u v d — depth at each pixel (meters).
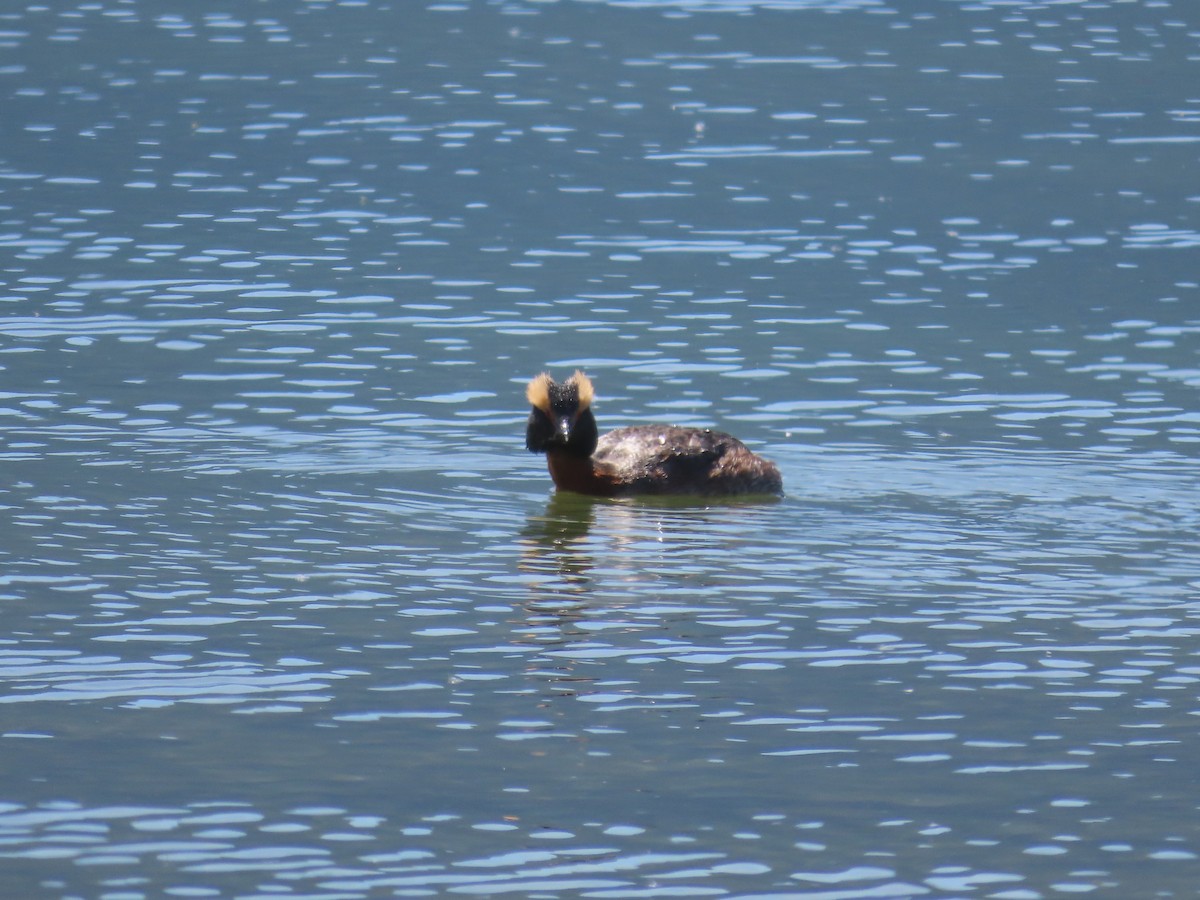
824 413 26.64
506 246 37.84
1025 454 24.44
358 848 13.44
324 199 41.75
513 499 22.44
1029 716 15.97
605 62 57.66
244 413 26.20
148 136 47.66
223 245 37.50
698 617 18.31
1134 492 22.70
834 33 61.88
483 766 14.87
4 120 49.12
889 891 12.90
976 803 14.29
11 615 18.08
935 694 16.45
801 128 49.19
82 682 16.48
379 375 28.52
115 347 29.83
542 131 48.84
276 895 12.73
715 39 61.06
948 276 35.47
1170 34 61.25
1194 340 30.66
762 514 21.88
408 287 34.44
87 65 56.25
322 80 54.66
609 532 21.11
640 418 26.47
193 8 65.88
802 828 13.84
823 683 16.69
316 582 19.22
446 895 12.77
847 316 32.56
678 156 46.25
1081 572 19.70
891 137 48.06
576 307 33.16
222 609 18.39
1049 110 50.88
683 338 31.08
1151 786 14.60
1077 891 12.92
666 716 15.91
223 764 14.84
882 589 19.17
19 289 33.59
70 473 23.08
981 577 19.55
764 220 40.12
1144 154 45.84
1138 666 17.11
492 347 30.36
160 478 22.98
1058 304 33.25
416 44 60.12
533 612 18.44
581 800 14.27
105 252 36.69
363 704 16.09
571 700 16.23
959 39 60.69
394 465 23.86
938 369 29.02
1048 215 40.19
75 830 13.66
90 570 19.45
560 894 12.80
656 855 13.40
